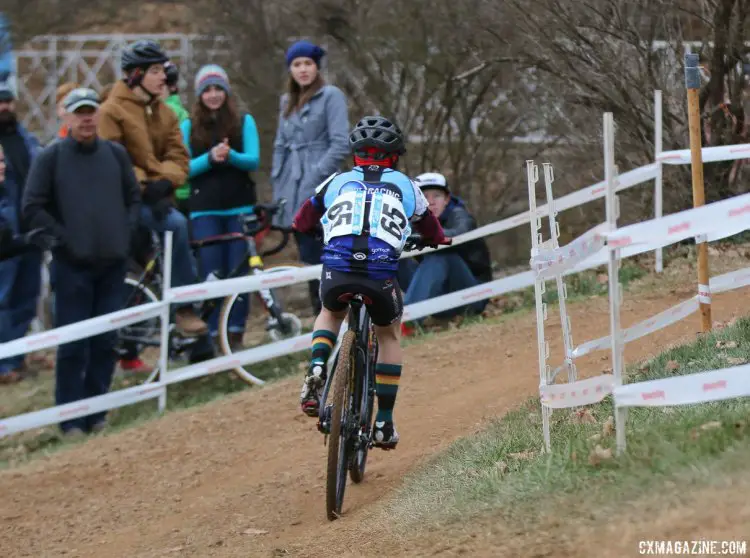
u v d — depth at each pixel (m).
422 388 27.38
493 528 14.47
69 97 27.95
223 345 32.41
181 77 50.50
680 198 36.09
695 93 21.00
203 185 33.66
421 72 42.25
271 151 47.03
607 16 35.31
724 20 33.66
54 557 19.50
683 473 13.90
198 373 30.88
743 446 14.05
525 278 33.78
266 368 33.59
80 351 29.14
